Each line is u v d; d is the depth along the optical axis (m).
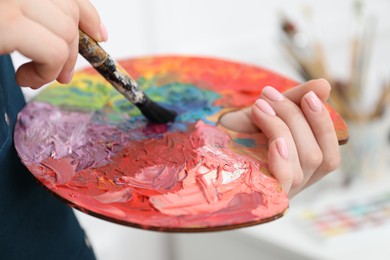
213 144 0.57
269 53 1.41
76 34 0.47
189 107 0.65
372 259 1.05
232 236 1.21
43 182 0.50
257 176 0.52
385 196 1.22
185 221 0.44
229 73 0.70
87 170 0.52
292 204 1.21
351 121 1.19
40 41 0.43
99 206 0.46
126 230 1.38
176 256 1.45
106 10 1.18
